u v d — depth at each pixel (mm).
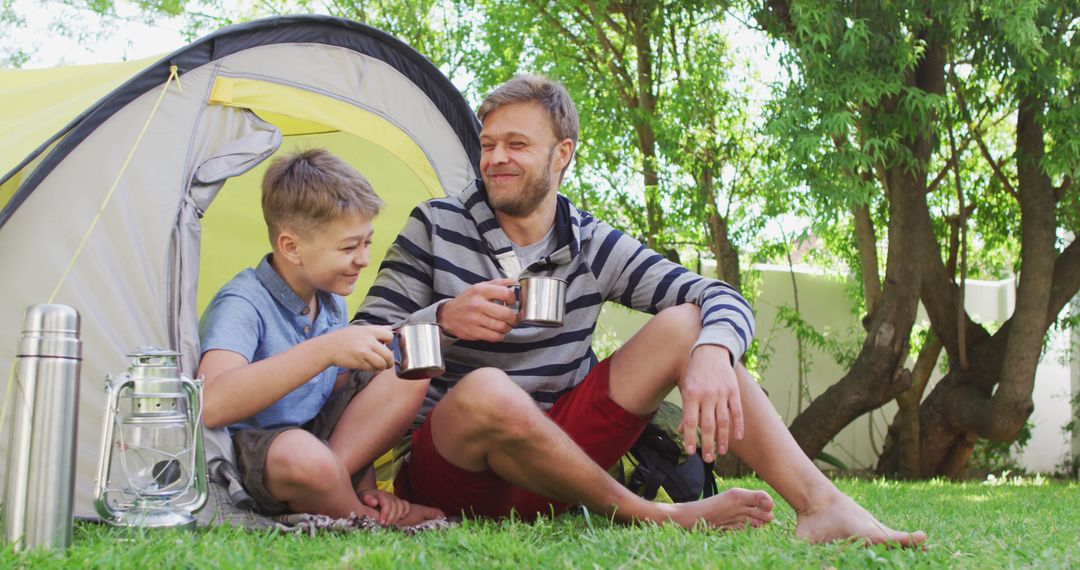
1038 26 6031
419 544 1713
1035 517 3238
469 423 1934
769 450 1955
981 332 7574
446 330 2164
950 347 7559
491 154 2387
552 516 2188
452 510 2201
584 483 1975
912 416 7719
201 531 1893
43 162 2242
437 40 9133
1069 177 6969
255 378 2008
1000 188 7812
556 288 2088
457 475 2094
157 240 2350
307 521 1942
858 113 6371
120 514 1782
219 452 2039
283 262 2332
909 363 8977
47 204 2258
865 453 8852
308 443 1995
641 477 2383
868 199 6312
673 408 2486
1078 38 6043
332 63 3018
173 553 1533
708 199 7781
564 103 2457
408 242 2461
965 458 7738
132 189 2355
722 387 1878
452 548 1712
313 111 2936
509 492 2186
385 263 2484
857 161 5859
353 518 1985
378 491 2164
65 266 2238
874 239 7336
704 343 1959
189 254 2389
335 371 2428
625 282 2471
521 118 2381
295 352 2016
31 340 1581
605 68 7945
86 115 2305
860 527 1850
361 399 2193
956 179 7121
